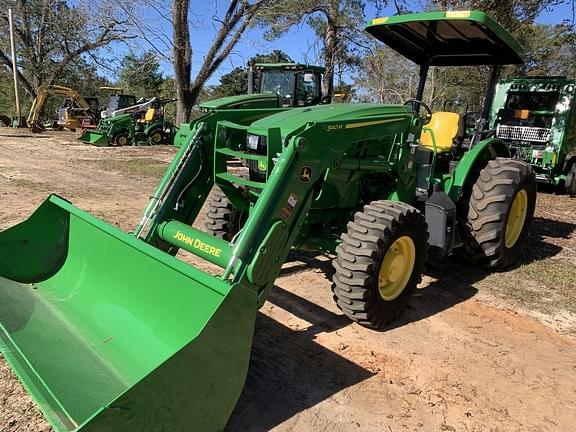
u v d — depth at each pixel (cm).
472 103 2077
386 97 2280
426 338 386
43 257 368
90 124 2327
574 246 648
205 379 237
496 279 516
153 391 217
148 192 860
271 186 320
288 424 280
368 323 378
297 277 491
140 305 305
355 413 293
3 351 259
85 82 3666
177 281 284
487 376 340
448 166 555
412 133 445
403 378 331
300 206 340
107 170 1099
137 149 1628
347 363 344
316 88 1144
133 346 290
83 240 358
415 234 391
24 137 1920
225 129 390
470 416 298
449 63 558
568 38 1916
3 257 354
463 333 397
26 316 304
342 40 2098
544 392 326
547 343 389
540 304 460
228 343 244
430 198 448
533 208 553
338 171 389
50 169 1081
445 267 546
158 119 1884
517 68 1838
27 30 2995
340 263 366
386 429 282
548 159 1073
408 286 402
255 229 310
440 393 318
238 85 3183
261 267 311
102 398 246
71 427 221
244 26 1658
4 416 270
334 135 361
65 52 3038
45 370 254
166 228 357
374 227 363
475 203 495
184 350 225
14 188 830
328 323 400
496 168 499
